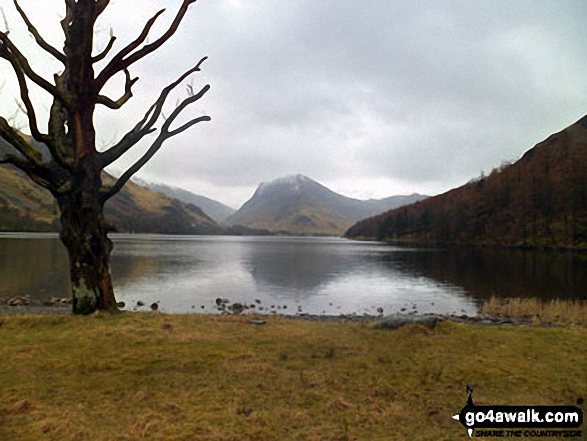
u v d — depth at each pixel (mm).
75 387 6617
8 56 10516
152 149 13578
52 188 12297
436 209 160000
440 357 8578
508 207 122438
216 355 8391
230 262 64562
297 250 106562
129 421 5414
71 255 12852
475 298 31688
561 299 30562
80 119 12336
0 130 11289
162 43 13070
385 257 79062
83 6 11453
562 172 112938
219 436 5008
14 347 8812
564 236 94562
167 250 91875
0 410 5688
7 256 59562
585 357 8828
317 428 5305
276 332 10852
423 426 5469
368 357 8508
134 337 9797
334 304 28938
